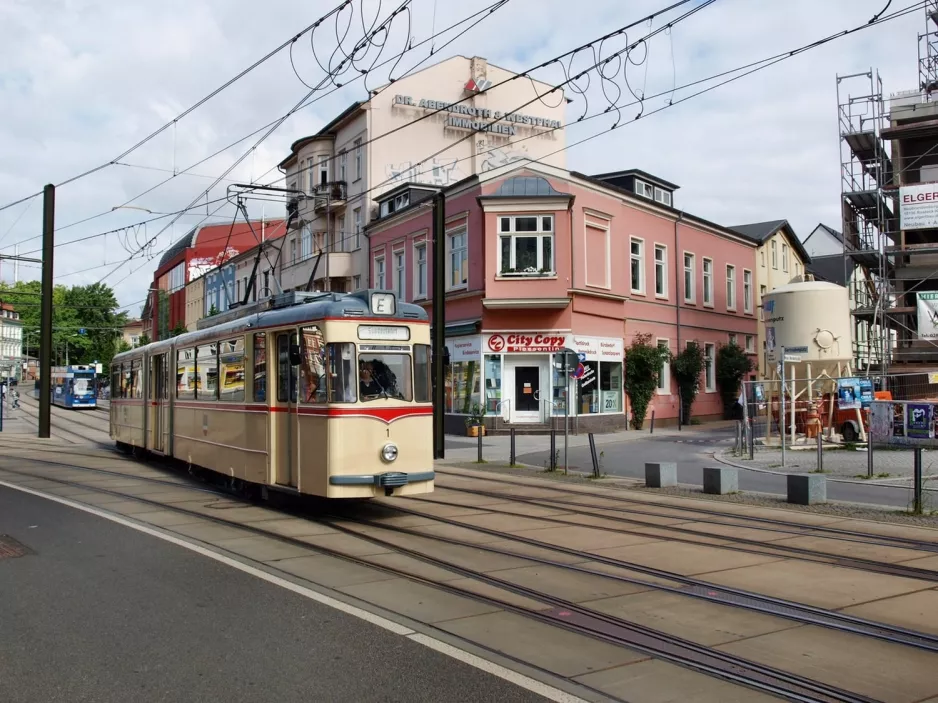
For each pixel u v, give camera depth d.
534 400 28.91
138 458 21.73
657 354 32.12
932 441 19.42
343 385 11.06
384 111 38.19
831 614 6.63
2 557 8.75
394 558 8.88
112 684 5.02
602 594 7.34
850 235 32.06
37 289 92.06
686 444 24.56
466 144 39.53
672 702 4.82
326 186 40.47
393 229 35.69
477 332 29.14
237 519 11.45
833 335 24.52
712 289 39.38
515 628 6.30
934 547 9.38
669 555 8.99
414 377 11.67
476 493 14.52
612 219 31.75
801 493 12.77
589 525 10.99
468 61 39.62
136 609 6.72
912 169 31.19
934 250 28.72
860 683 5.14
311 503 13.12
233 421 13.77
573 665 5.45
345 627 6.24
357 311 11.33
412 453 11.48
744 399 21.03
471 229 30.12
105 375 89.94
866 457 18.59
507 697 4.86
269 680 5.11
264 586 7.52
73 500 13.27
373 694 4.88
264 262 52.47
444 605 6.95
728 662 5.52
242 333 13.53
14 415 48.34
